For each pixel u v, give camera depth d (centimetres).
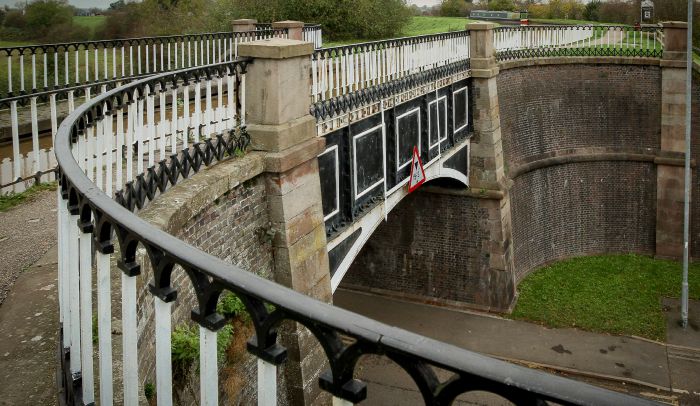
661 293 2228
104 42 1282
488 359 170
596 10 4731
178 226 732
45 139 1198
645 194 2541
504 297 2095
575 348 1912
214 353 233
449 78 1783
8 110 1182
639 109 2523
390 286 2244
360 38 3484
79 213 316
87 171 599
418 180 1598
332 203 1225
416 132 1592
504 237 2089
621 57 2506
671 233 2502
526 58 2388
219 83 886
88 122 582
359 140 1305
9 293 577
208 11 3272
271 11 3238
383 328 186
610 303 2161
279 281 991
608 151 2550
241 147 939
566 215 2538
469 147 2062
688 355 1877
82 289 324
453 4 5609
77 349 353
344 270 1288
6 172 985
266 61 930
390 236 2219
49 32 2508
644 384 1747
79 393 350
